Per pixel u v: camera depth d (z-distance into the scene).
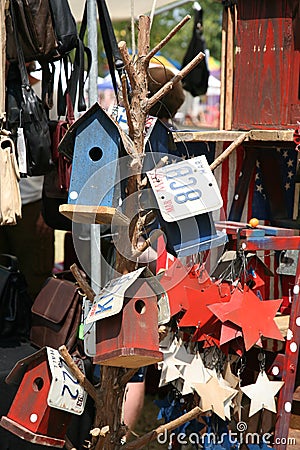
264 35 2.90
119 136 2.20
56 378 2.25
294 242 2.60
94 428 2.36
